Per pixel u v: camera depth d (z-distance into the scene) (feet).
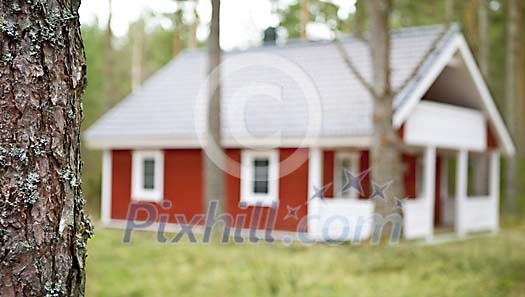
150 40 194.29
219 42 71.61
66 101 8.23
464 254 58.85
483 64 115.03
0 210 7.70
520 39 124.47
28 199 7.82
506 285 43.80
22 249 7.80
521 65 131.44
